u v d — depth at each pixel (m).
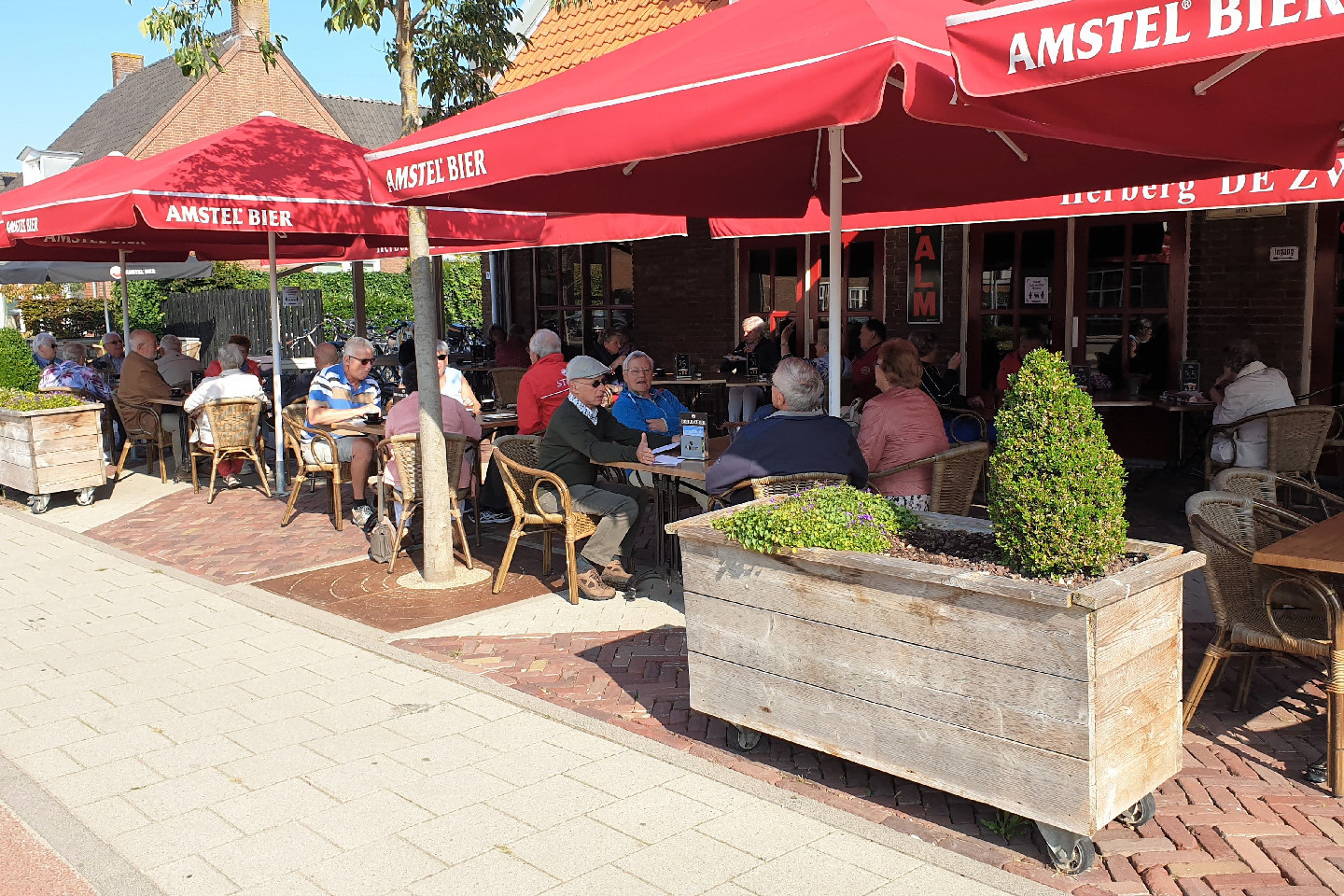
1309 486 5.09
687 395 12.51
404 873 3.41
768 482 5.10
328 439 8.27
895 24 3.57
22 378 13.22
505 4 8.06
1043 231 10.78
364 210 7.78
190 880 3.39
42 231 8.01
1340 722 3.73
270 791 4.00
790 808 3.76
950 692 3.43
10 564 7.62
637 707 4.71
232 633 5.93
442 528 6.71
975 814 3.70
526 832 3.65
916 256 11.58
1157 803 3.73
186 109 36.94
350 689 5.04
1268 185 6.02
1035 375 3.36
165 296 29.22
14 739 4.55
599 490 6.38
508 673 5.17
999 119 3.45
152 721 4.71
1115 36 2.69
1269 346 9.82
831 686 3.75
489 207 5.85
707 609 4.11
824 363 10.02
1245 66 3.48
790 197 6.75
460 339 19.50
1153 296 10.30
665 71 4.05
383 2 6.75
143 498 9.91
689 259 13.48
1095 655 3.10
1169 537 7.49
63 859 3.55
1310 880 3.19
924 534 4.02
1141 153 5.45
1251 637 4.09
